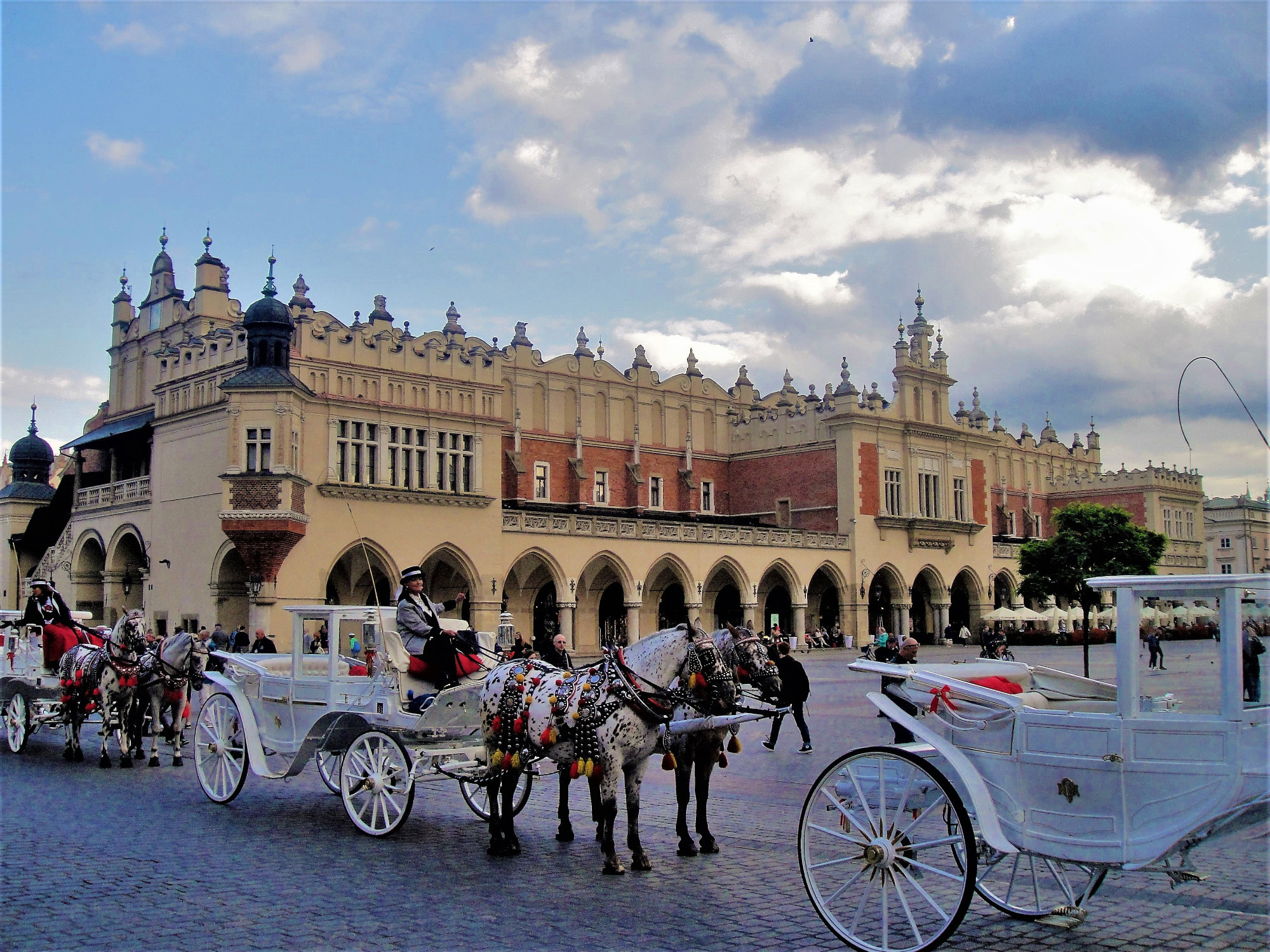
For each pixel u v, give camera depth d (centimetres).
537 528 5203
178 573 4538
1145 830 825
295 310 5241
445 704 1298
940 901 1062
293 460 4144
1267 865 1177
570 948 902
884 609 7062
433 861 1217
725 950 896
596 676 1191
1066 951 890
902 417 7069
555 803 1612
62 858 1228
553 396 6425
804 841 937
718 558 5922
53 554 5641
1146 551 4931
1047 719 879
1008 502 9031
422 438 4869
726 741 2250
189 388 4578
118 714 1955
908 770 896
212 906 1030
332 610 1453
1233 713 792
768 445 7175
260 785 1772
